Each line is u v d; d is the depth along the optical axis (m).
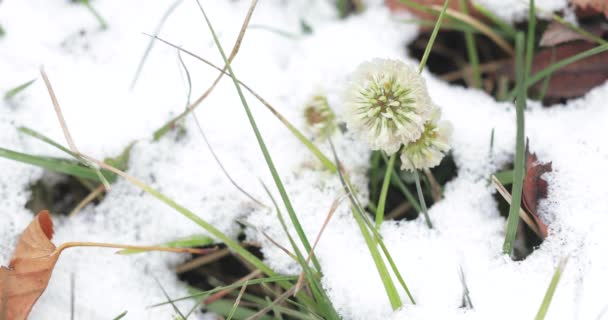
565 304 0.34
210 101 0.37
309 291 0.36
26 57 0.38
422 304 0.35
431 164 0.35
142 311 0.36
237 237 0.37
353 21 0.39
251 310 0.36
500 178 0.36
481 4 0.38
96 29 0.38
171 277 0.36
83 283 0.36
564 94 0.37
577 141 0.36
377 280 0.35
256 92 0.38
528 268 0.35
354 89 0.34
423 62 0.35
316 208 0.36
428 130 0.34
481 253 0.35
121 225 0.37
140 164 0.37
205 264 0.37
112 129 0.37
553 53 0.37
